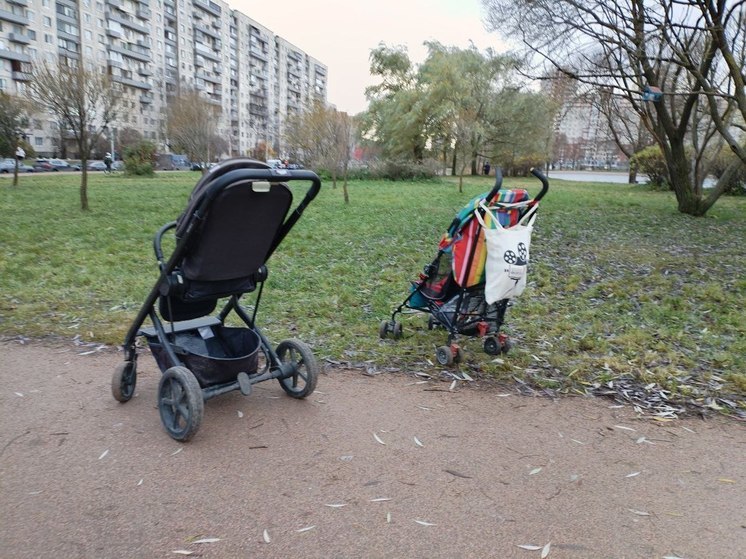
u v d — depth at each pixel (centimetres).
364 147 3938
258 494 296
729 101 1436
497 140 4359
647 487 311
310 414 389
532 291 736
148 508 282
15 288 694
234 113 10931
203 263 342
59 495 291
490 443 355
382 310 640
